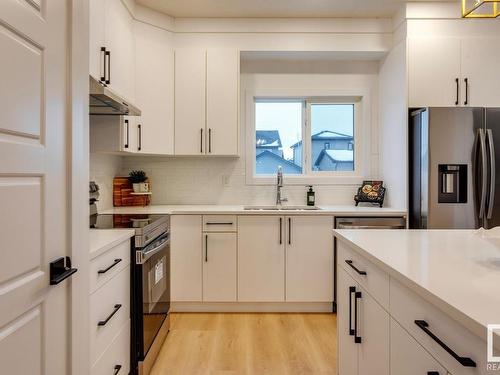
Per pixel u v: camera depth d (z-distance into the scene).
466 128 2.80
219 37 3.29
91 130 2.66
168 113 3.22
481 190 2.74
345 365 1.78
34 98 0.94
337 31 3.31
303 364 2.21
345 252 1.77
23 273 0.89
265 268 3.02
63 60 1.10
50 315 1.03
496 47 3.03
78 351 1.19
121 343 1.80
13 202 0.85
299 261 3.02
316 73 3.64
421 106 3.03
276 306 3.08
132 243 1.95
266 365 2.20
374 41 3.33
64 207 1.10
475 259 1.25
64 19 1.10
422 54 3.03
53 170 1.04
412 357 1.05
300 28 3.30
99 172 3.02
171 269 3.01
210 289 3.02
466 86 3.02
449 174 2.81
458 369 0.81
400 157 3.15
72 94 1.14
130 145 2.87
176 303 3.08
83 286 1.23
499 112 2.80
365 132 3.65
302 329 2.73
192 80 3.27
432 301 0.88
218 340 2.54
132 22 2.95
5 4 0.81
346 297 1.76
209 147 3.27
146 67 3.06
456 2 3.03
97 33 2.25
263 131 3.74
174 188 3.61
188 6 3.06
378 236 1.74
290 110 3.74
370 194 3.47
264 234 3.02
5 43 0.82
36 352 0.95
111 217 2.51
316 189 3.66
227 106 3.27
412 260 1.24
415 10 3.03
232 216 3.01
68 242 1.12
